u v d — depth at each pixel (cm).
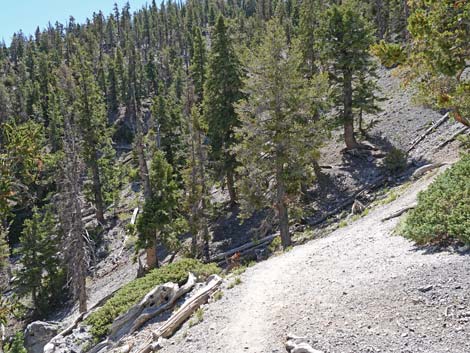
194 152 2852
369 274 1077
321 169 3125
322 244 1695
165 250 3200
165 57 9475
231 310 1151
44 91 7750
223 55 2994
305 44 3181
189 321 1226
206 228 2762
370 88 3131
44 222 3209
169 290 1465
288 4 8956
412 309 830
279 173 2234
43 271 3406
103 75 8306
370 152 3075
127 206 4438
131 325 1434
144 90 8706
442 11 1166
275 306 1084
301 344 813
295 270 1351
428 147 2828
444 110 3111
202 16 13275
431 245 1117
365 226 1731
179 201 2875
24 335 2186
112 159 4966
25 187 1052
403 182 2552
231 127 2978
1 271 2773
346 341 793
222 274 1633
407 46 1427
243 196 2353
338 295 1009
